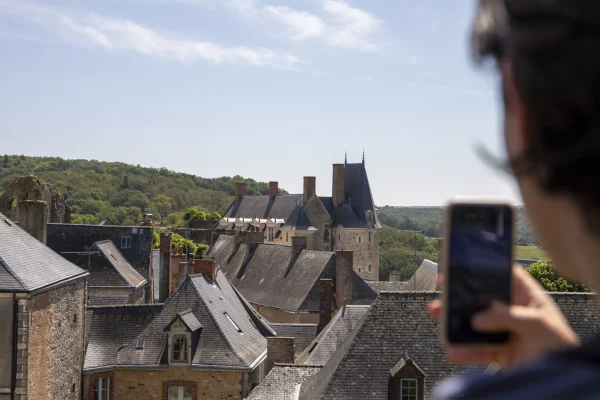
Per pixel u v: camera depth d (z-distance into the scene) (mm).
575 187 1330
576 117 1312
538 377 1294
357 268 109625
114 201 183500
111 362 35438
